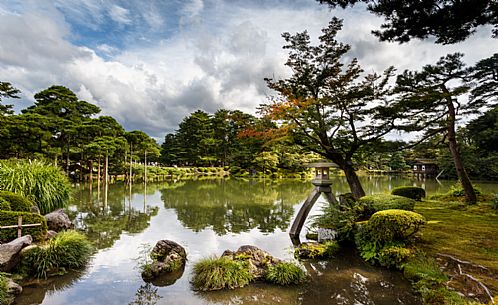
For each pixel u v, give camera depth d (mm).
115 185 20531
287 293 4004
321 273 4684
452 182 24453
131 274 4629
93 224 8195
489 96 9680
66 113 23266
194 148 39875
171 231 7531
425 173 31172
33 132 16531
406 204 6164
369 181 26500
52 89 23016
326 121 8375
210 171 36000
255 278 4398
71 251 4816
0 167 6969
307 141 9062
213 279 4188
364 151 9469
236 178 30188
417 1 3738
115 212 10102
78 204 11727
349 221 6012
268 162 30875
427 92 8086
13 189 6527
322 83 8977
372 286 4172
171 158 41594
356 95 7914
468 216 7953
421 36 4371
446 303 3182
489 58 9016
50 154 18641
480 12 3781
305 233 7398
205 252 5801
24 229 5078
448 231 6211
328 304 3688
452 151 10367
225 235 7184
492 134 10594
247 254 4977
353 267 4926
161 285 4242
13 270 4246
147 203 12266
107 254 5586
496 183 20422
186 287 4180
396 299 3760
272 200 13516
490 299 3143
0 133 14727
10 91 13641
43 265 4379
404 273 4398
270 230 7750
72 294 3914
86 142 22125
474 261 4387
